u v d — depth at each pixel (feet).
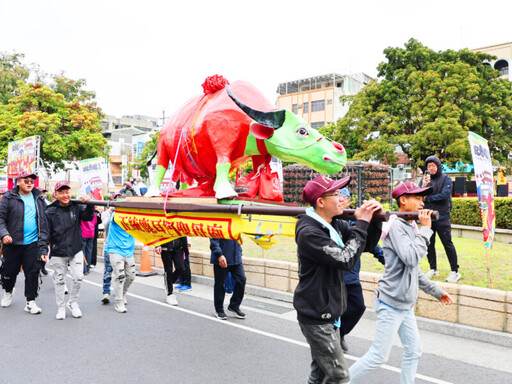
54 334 17.04
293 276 22.30
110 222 20.02
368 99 79.46
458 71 72.64
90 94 90.53
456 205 38.01
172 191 18.70
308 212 9.19
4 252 20.35
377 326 10.75
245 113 14.43
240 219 12.60
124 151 177.88
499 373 13.20
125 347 15.60
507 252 27.55
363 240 8.44
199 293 24.30
